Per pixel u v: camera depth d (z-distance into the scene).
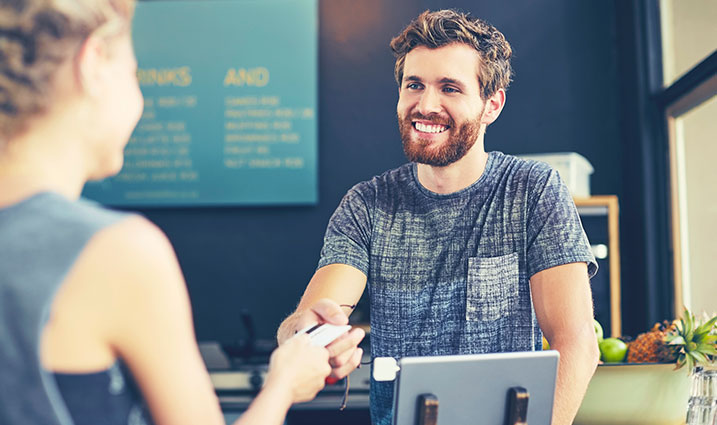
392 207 1.50
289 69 3.58
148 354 0.64
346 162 3.59
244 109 3.58
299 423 2.89
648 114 3.20
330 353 1.02
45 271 0.60
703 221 2.86
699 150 2.88
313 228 3.57
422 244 1.46
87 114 0.67
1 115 0.62
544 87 3.52
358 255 1.47
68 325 0.60
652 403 1.30
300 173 3.55
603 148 3.47
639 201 3.22
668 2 3.17
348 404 2.85
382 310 1.48
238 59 3.60
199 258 3.58
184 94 3.60
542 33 3.54
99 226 0.63
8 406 0.58
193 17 3.62
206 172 3.57
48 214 0.62
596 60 3.51
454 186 1.46
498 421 0.92
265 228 3.58
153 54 3.62
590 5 3.53
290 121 3.57
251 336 3.14
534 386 0.92
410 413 0.88
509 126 3.51
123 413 0.64
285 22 3.59
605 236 2.95
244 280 3.56
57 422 0.59
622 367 1.29
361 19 3.64
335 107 3.62
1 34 0.61
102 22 0.66
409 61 1.39
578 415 1.31
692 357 1.27
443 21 1.37
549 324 1.27
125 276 0.62
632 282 3.31
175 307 0.66
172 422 0.66
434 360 0.87
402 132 1.41
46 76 0.63
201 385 0.68
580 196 2.99
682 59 3.05
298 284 3.55
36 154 0.65
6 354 0.58
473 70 1.37
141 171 3.58
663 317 3.10
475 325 1.42
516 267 1.41
